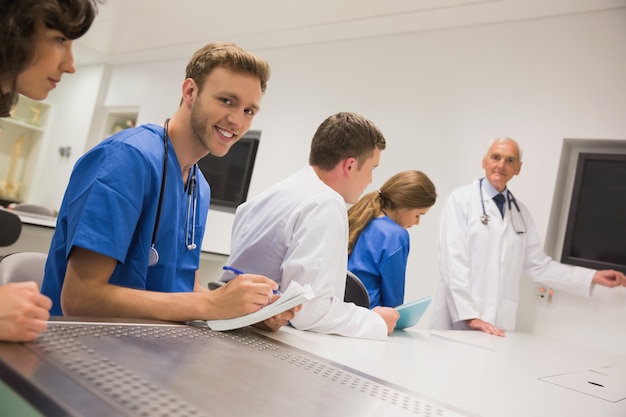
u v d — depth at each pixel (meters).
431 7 2.97
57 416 0.44
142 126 1.07
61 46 0.71
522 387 0.95
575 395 0.97
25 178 5.98
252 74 1.04
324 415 0.55
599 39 2.64
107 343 0.66
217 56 1.03
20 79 0.71
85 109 5.59
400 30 3.36
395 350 1.08
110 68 5.57
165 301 0.90
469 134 3.02
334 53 3.73
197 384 0.56
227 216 4.24
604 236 2.59
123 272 1.00
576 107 2.67
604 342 2.47
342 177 1.35
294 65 3.95
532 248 2.64
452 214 2.60
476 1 2.81
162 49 4.73
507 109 2.90
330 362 0.82
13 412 0.49
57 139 5.82
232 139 1.09
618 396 1.05
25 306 0.60
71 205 0.92
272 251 1.18
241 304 0.89
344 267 1.19
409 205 1.98
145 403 0.48
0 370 0.51
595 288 2.53
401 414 0.61
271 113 4.04
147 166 0.97
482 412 0.71
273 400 0.56
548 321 2.64
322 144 1.35
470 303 2.38
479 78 3.03
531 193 2.75
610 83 2.59
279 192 1.25
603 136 2.57
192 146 1.10
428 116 3.19
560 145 2.70
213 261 3.90
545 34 2.82
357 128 1.31
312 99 3.80
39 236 2.96
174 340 0.75
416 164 3.19
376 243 1.78
